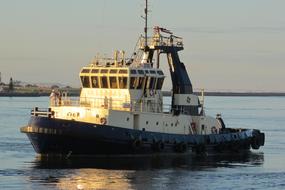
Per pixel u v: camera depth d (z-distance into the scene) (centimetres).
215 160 11188
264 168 10419
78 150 10138
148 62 11294
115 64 10944
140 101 10694
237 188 8581
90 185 8412
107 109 10244
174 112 11088
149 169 9731
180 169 9894
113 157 10394
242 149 12450
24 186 8250
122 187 8369
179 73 11469
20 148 12406
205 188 8506
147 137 10512
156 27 11394
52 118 10006
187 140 11088
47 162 10088
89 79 10844
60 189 8125
